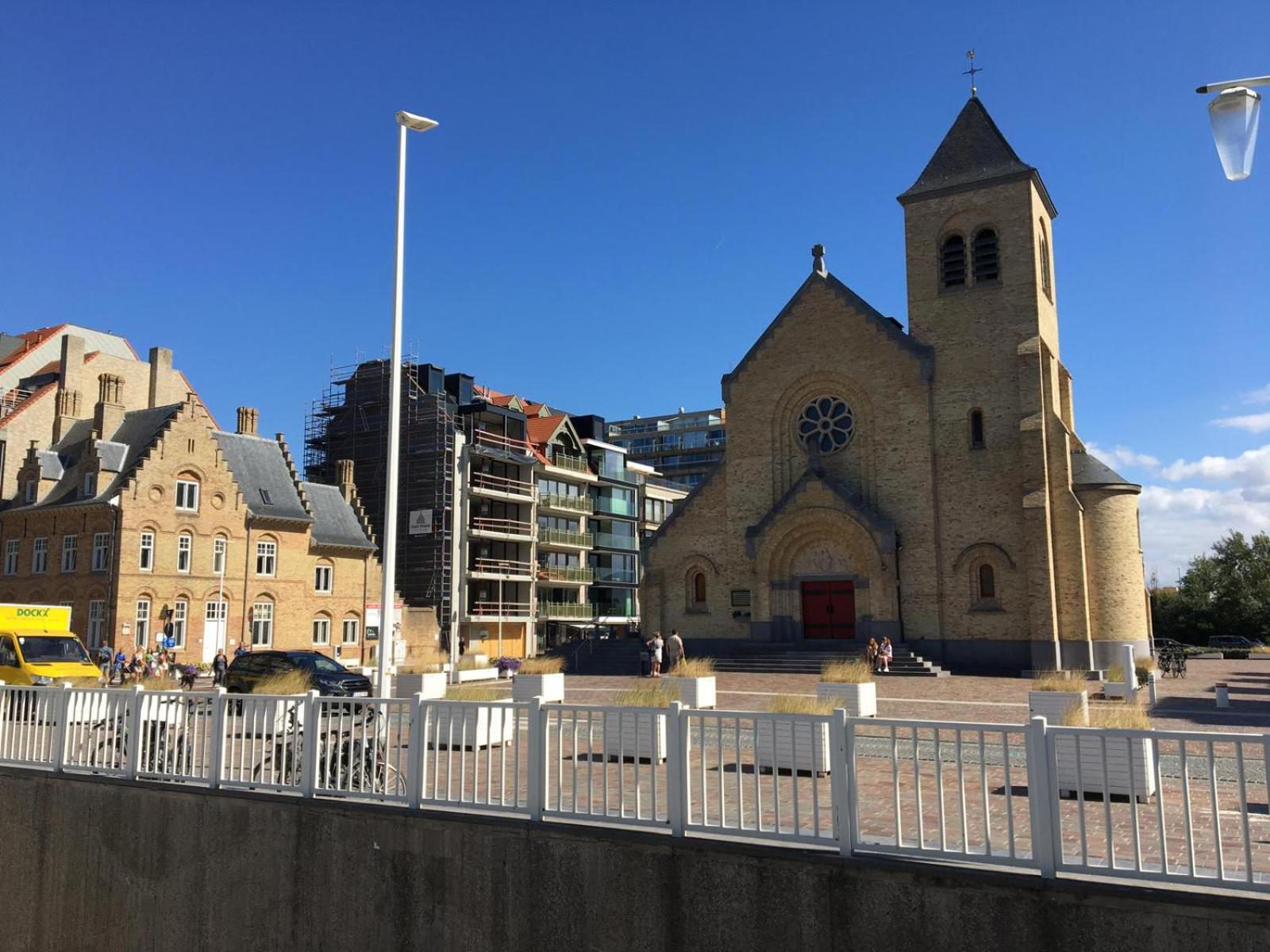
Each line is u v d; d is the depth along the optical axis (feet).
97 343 209.05
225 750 38.65
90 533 147.74
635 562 266.98
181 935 36.83
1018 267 134.00
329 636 174.81
